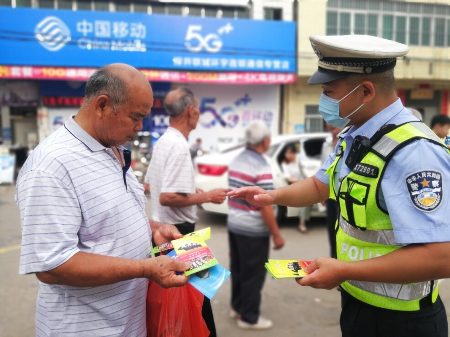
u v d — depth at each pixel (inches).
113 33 404.2
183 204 89.8
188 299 59.8
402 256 42.6
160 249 57.0
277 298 129.6
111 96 47.4
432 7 466.3
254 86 463.8
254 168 100.1
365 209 46.7
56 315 49.0
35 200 44.0
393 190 43.8
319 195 63.4
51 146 46.8
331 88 49.7
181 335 59.4
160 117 450.6
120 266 45.6
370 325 51.3
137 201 56.6
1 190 326.0
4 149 386.0
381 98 48.6
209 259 51.2
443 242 41.1
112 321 50.4
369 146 46.6
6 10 376.2
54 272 44.2
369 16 454.9
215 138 464.4
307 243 190.7
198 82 436.8
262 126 101.0
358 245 49.4
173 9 438.3
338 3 445.1
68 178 45.9
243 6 451.8
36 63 390.3
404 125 46.2
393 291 48.7
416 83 495.5
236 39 430.0
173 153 89.7
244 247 105.7
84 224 47.7
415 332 49.4
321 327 110.7
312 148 219.5
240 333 107.3
